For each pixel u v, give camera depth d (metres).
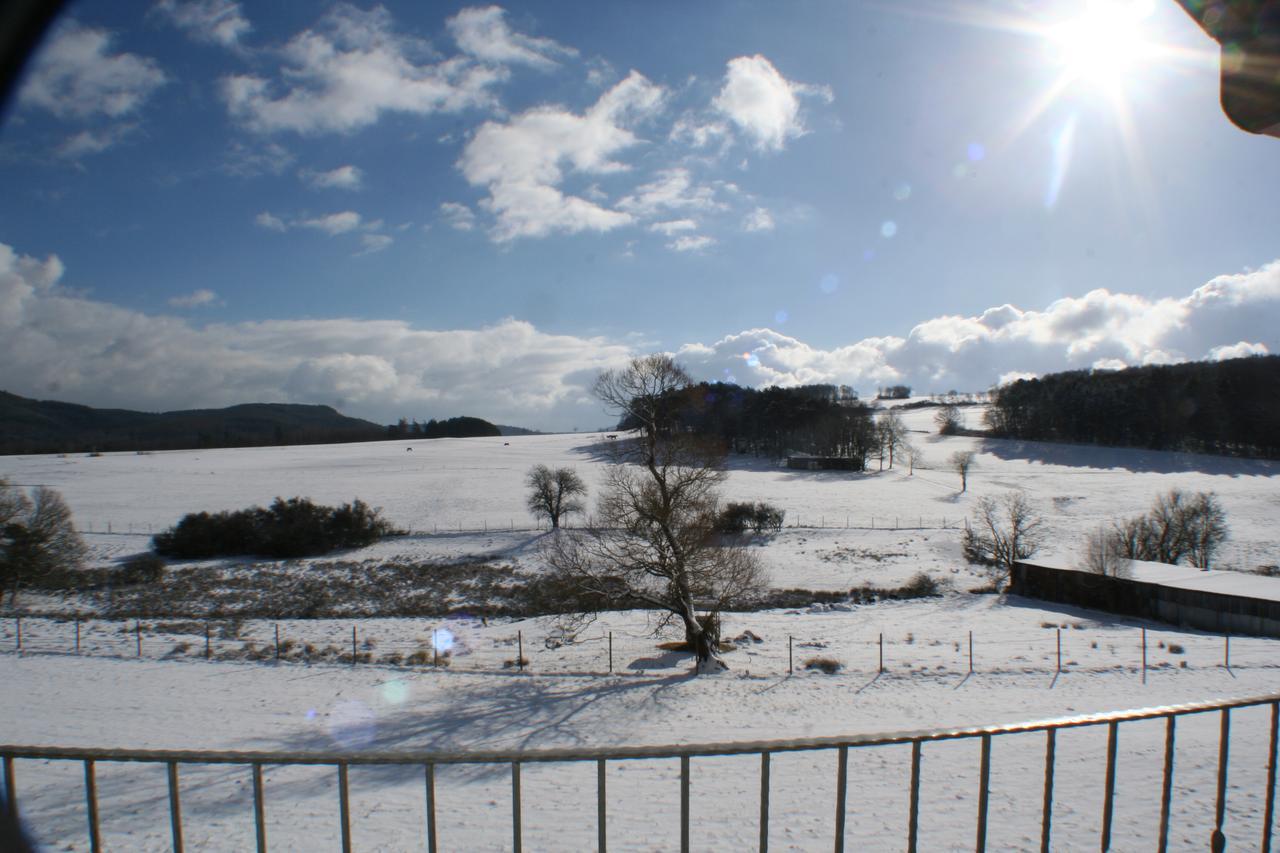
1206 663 23.70
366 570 47.50
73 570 44.09
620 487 26.08
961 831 7.94
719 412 121.75
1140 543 47.28
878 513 68.00
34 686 20.12
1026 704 18.25
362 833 9.20
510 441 143.75
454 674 22.19
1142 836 7.10
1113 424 109.94
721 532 53.56
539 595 35.03
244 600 39.34
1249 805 7.86
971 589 41.19
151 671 22.00
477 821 9.52
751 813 9.35
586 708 18.41
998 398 134.00
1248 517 62.56
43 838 9.27
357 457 113.81
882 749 12.70
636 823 9.17
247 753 3.87
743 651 26.09
